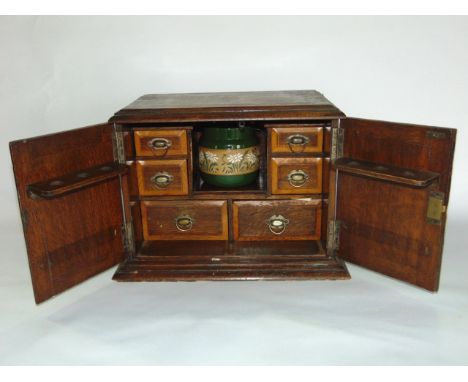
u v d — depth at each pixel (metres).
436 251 1.66
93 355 1.47
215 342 1.51
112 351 1.49
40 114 2.42
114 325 1.62
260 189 1.97
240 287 1.84
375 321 1.60
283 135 1.83
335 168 1.78
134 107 1.85
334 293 1.78
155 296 1.80
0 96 2.39
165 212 1.97
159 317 1.66
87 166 1.75
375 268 1.85
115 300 1.78
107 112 2.41
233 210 1.96
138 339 1.54
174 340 1.53
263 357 1.44
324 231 1.98
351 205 1.84
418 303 1.70
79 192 1.73
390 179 1.61
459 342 1.49
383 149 1.71
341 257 1.94
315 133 1.82
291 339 1.52
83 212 1.75
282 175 1.88
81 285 1.90
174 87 2.37
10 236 2.34
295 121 1.88
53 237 1.67
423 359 1.41
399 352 1.44
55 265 1.69
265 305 1.72
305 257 1.90
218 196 1.93
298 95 2.06
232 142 1.92
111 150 1.82
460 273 1.90
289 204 1.93
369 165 1.72
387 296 1.76
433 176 1.58
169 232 2.00
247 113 1.76
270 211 1.95
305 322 1.61
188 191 1.93
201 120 1.76
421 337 1.51
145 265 1.92
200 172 2.02
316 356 1.44
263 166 2.12
